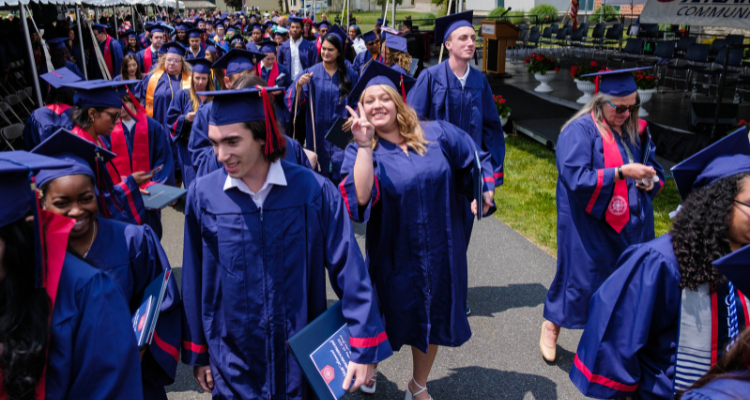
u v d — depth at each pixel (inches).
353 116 102.1
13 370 58.4
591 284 135.4
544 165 326.0
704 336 78.2
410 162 112.7
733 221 73.9
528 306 175.5
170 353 88.6
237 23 1106.7
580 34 759.7
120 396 66.9
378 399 133.9
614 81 127.9
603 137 131.0
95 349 64.9
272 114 78.5
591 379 87.4
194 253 87.3
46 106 175.6
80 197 79.4
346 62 246.8
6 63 505.4
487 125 180.9
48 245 62.5
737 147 80.2
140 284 89.5
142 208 134.3
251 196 82.7
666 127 363.6
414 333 118.9
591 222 133.8
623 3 697.6
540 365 145.9
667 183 280.7
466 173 122.4
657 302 81.7
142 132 168.7
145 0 863.1
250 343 85.4
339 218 88.3
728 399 49.7
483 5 1296.8
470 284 190.2
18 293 59.0
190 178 232.8
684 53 558.9
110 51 533.0
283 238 83.7
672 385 81.0
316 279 88.8
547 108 464.1
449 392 135.2
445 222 115.7
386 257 117.2
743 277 57.5
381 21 567.8
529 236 229.8
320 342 83.1
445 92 174.1
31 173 57.9
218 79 228.5
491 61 652.1
